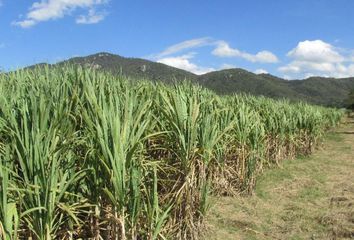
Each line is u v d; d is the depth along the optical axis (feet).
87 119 14.88
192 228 18.78
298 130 48.60
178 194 18.26
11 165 13.37
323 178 35.42
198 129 20.42
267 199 27.96
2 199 11.46
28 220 12.58
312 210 25.64
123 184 14.11
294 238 21.09
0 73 24.13
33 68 25.27
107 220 14.65
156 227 15.17
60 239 14.47
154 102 21.16
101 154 14.57
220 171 25.81
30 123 14.47
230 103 34.42
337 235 21.42
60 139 14.74
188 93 25.07
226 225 22.31
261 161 31.96
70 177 14.47
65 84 19.10
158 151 21.70
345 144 64.90
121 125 15.33
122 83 24.95
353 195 29.45
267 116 39.37
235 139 28.30
